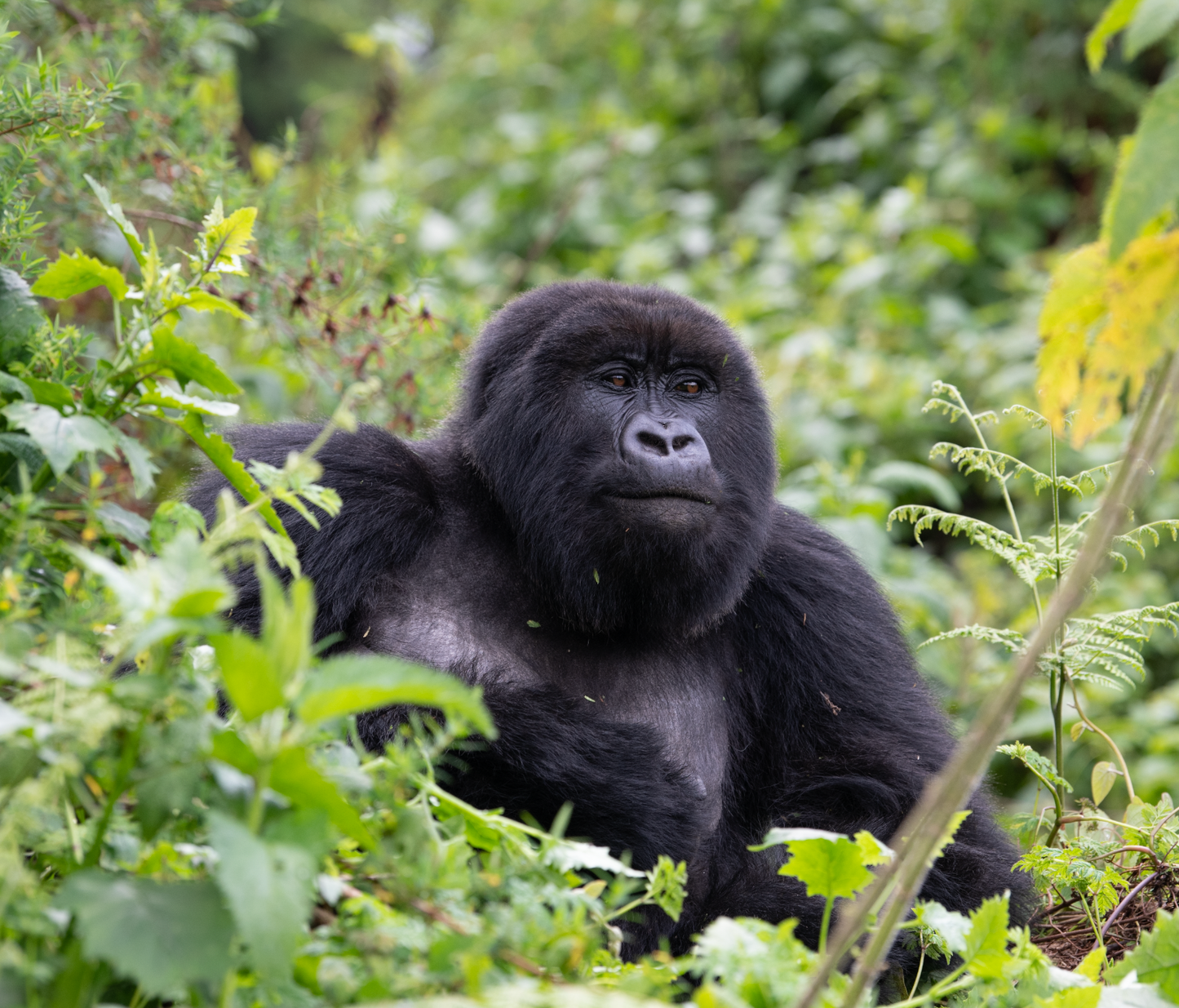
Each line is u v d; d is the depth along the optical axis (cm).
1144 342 397
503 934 388
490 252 2208
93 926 326
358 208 1916
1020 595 1458
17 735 366
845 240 2020
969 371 1728
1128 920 699
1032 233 2073
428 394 1073
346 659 352
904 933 617
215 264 541
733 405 778
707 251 2070
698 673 796
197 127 1036
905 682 813
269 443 755
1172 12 376
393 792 417
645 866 645
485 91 2612
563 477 747
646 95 2442
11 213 669
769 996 396
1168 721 1378
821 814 732
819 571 826
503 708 661
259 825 350
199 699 382
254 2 1224
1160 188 364
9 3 828
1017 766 1366
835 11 2441
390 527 745
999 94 2217
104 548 545
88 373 525
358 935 369
